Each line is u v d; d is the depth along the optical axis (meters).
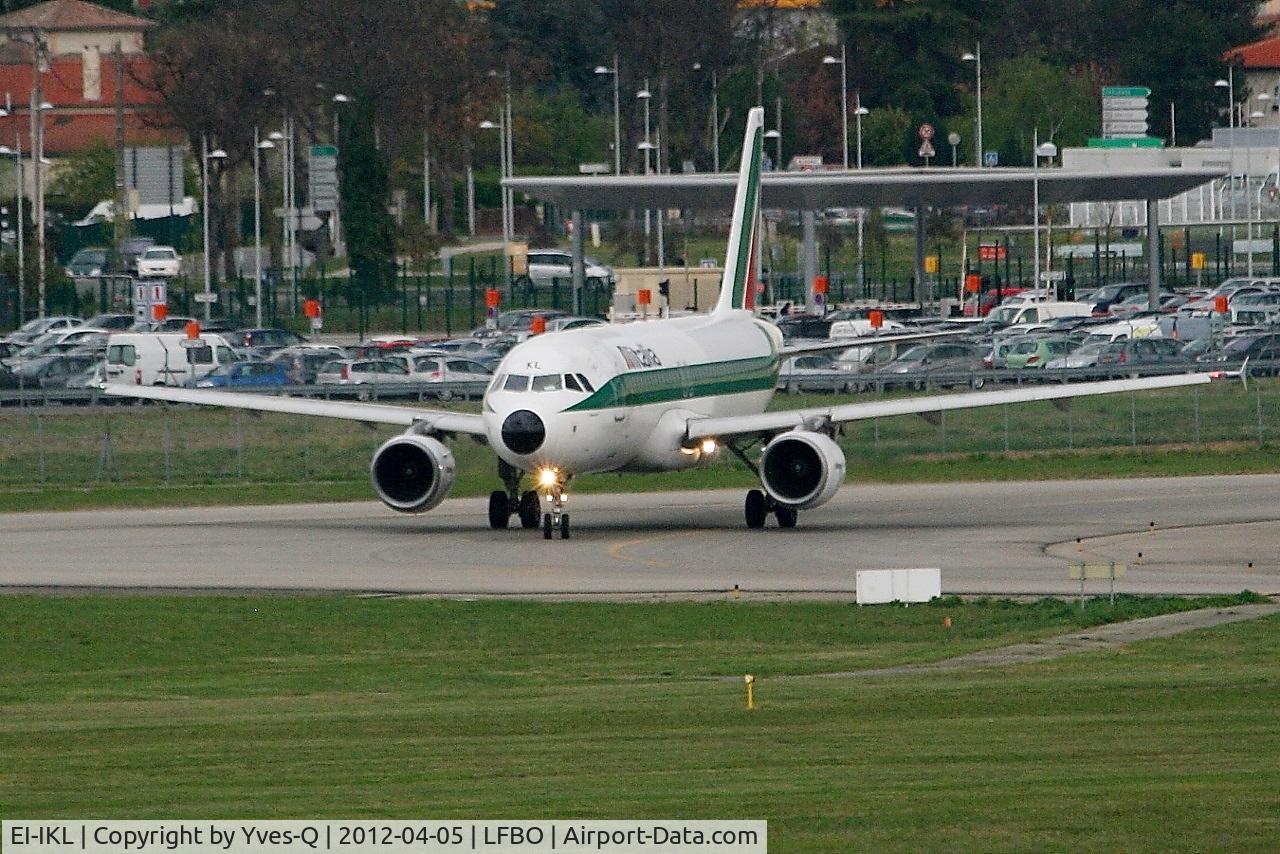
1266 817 88.06
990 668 135.38
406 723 116.75
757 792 94.38
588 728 114.06
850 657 142.25
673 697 125.25
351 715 120.38
